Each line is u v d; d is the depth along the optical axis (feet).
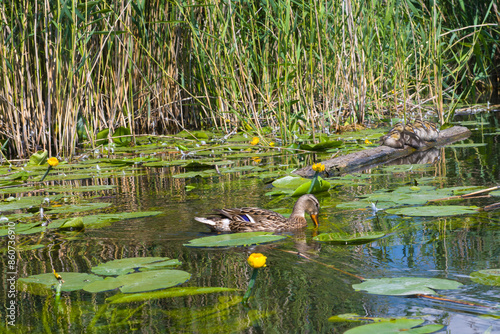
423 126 39.58
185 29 53.21
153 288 13.32
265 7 40.52
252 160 37.78
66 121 41.06
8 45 41.57
